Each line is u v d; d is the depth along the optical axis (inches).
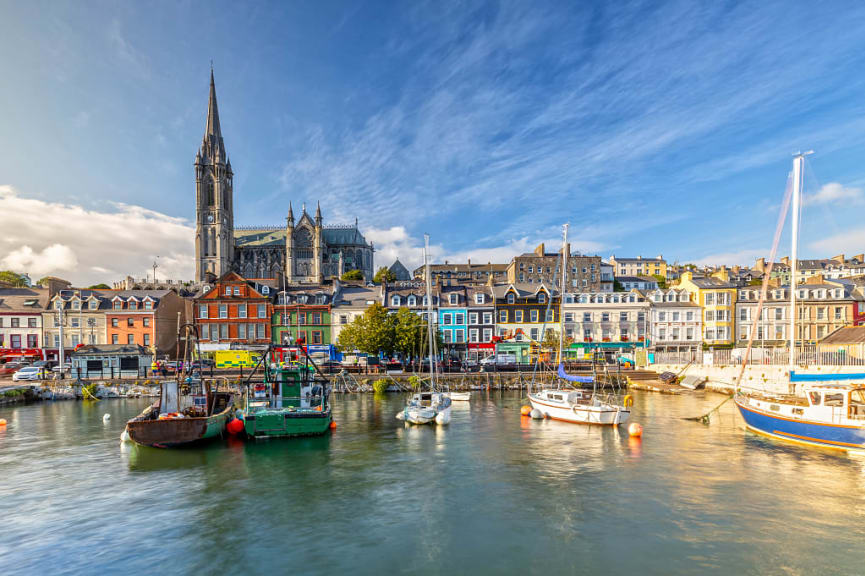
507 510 808.3
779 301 2960.1
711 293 3024.1
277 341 3024.1
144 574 617.0
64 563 644.7
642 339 3016.7
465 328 3056.1
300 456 1131.3
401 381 2357.3
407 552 668.1
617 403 1798.7
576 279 4360.2
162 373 2422.5
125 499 865.5
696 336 3016.7
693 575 602.9
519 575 608.1
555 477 970.7
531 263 4360.2
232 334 3026.6
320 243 6274.6
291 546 687.1
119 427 1501.0
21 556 664.4
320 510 813.2
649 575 604.4
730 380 2106.3
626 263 6796.3
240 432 1338.6
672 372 2447.1
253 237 6870.1
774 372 1872.5
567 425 1469.0
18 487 930.1
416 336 2571.4
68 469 1040.8
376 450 1182.9
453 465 1056.8
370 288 3363.7
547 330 3029.0
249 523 762.8
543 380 2400.3
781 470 992.2
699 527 735.1
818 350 1865.2
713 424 1457.9
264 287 3129.9
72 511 813.2
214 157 6186.0
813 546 672.4
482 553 664.4
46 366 2608.3
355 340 2554.1
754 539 694.5
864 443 1078.4
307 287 3319.4
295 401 1451.8
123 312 3024.1
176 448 1201.4
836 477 946.7
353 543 695.1
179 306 3319.4
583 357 2728.8
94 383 2219.5
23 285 4753.9
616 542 690.2
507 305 3056.1
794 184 1501.0
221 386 2252.7
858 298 2928.2
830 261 5349.4
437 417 1480.1
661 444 1218.6
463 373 2426.2
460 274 5521.7
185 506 832.3
